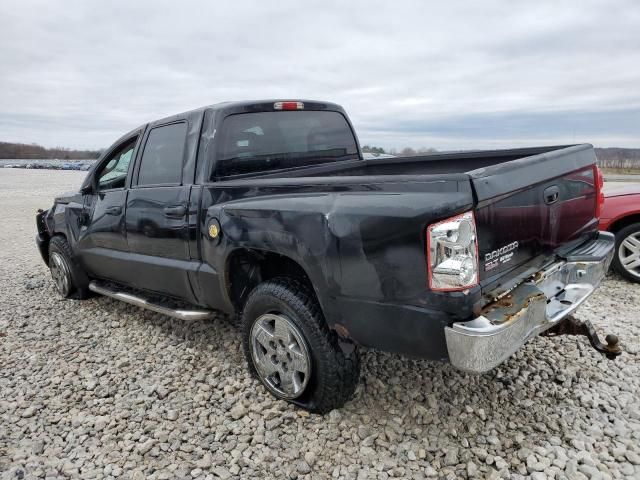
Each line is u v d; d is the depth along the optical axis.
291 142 3.98
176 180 3.65
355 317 2.54
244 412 3.03
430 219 2.17
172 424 2.96
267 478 2.48
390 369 3.40
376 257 2.38
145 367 3.71
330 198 2.62
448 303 2.18
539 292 2.45
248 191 3.11
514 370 3.36
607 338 2.86
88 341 4.25
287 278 2.97
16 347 4.18
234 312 3.45
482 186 2.18
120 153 4.42
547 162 2.73
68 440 2.86
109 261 4.46
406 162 4.34
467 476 2.42
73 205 4.95
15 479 2.54
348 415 2.93
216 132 3.44
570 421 2.79
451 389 3.15
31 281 6.31
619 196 5.19
